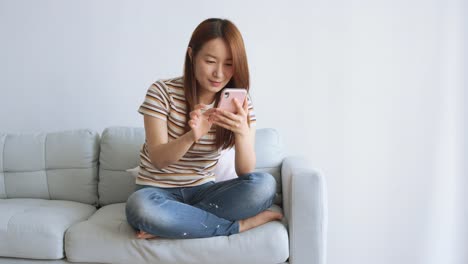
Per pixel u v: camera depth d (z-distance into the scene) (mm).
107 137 2084
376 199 2289
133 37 2338
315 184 1514
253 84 2309
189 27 2312
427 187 2252
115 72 2357
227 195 1534
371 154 2275
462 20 2178
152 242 1497
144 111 1530
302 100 2295
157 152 1474
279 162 2023
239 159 1577
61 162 2070
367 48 2244
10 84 2402
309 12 2264
